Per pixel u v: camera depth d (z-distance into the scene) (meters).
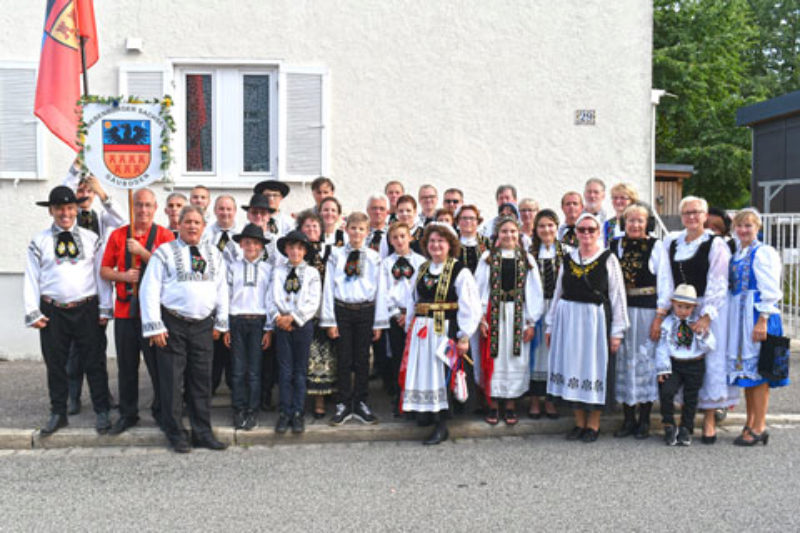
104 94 9.34
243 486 5.11
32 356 9.38
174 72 9.41
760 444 6.10
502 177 9.60
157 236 6.31
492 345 6.38
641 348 6.25
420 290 6.27
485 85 9.53
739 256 6.19
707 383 6.07
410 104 9.51
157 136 6.32
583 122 9.59
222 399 7.31
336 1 9.39
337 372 6.59
